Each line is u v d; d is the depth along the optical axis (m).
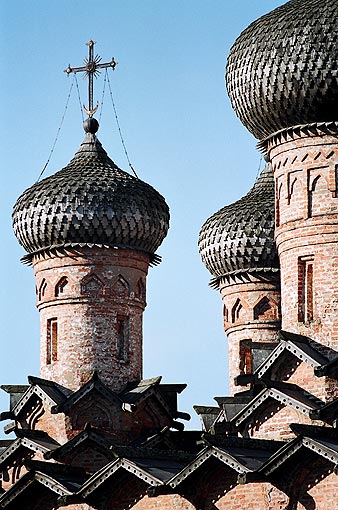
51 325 111.75
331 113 97.19
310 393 95.38
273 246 115.00
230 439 93.56
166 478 95.38
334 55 96.06
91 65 116.38
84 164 113.38
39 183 112.44
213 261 117.25
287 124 98.50
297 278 97.38
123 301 111.31
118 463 97.06
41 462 101.62
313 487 90.94
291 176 98.31
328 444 88.94
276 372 96.56
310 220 97.06
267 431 96.50
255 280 115.44
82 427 108.19
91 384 108.19
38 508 102.88
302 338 96.06
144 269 113.00
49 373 110.75
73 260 111.12
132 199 111.44
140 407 109.38
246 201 116.94
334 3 97.50
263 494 92.81
